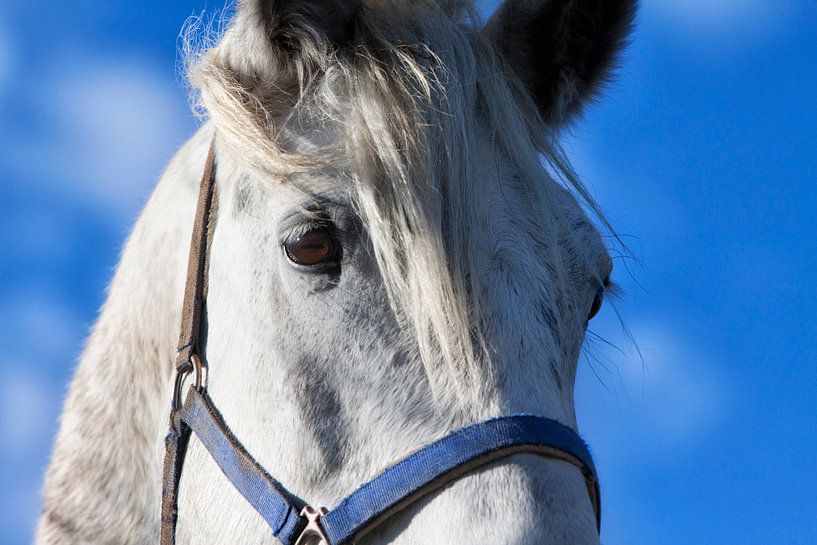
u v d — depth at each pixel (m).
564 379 3.03
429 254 2.87
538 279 3.02
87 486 3.76
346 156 3.04
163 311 3.61
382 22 3.33
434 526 2.65
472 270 2.92
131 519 3.64
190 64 3.49
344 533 2.76
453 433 2.74
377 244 2.92
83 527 3.71
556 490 2.65
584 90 4.10
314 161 3.03
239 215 3.23
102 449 3.77
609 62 4.08
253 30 3.22
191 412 3.25
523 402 2.79
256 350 3.06
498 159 3.23
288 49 3.27
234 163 3.38
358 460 2.83
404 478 2.71
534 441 2.72
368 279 2.93
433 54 3.24
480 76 3.40
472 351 2.82
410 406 2.80
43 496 3.98
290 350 2.96
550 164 3.46
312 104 3.23
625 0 3.95
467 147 3.08
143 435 3.67
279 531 2.87
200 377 3.27
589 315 3.50
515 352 2.87
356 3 3.32
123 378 3.79
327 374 2.90
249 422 3.05
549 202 3.21
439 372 2.81
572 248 3.27
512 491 2.63
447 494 2.68
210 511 3.11
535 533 2.54
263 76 3.27
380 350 2.87
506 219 3.08
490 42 3.64
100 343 4.01
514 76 3.62
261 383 3.02
